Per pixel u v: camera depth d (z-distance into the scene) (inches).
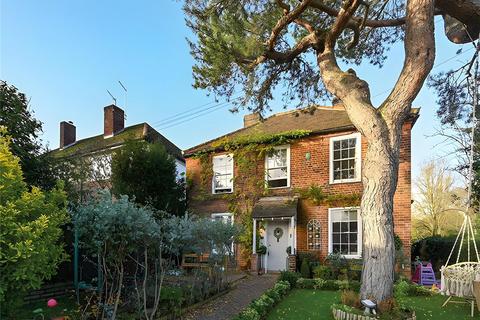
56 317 250.8
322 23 425.1
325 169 577.3
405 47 316.2
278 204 586.2
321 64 361.7
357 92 322.3
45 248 172.7
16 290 174.7
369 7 386.0
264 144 629.9
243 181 638.5
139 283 312.7
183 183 654.5
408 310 280.4
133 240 243.1
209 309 336.2
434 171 1017.5
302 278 463.8
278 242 593.9
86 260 345.7
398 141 305.1
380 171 296.0
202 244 350.9
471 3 357.4
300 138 604.7
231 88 412.5
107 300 263.9
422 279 487.5
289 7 355.3
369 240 289.6
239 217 625.3
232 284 456.4
